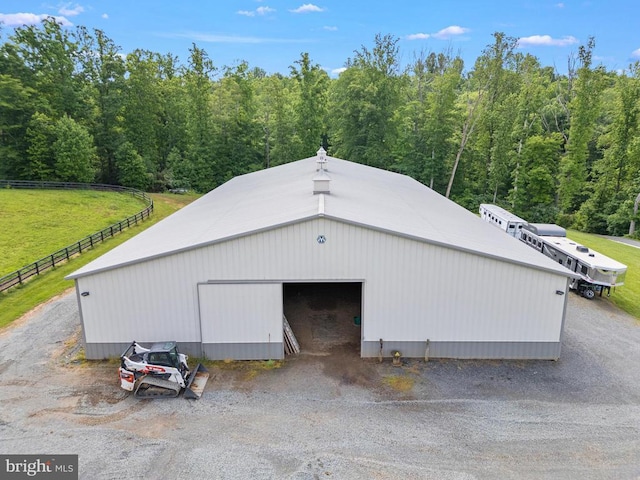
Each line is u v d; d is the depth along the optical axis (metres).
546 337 14.74
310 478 9.42
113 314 14.41
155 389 12.46
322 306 19.69
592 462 10.01
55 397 12.45
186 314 14.51
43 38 46.69
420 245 14.04
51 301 19.47
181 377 12.57
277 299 14.42
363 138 49.44
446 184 52.06
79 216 35.59
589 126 44.56
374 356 14.99
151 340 14.70
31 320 17.55
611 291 22.61
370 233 13.96
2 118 43.88
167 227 19.17
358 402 12.33
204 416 11.63
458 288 14.38
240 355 14.81
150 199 44.00
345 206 16.23
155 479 9.34
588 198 48.78
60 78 48.12
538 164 48.47
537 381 13.55
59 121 45.03
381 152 48.31
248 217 16.64
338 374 13.87
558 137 50.25
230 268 14.20
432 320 14.65
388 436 10.85
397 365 14.43
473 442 10.66
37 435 10.80
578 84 44.47
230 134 55.62
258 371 14.05
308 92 53.94
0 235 29.66
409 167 51.25
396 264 14.22
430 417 11.64
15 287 20.84
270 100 58.19
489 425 11.33
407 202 21.91
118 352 14.72
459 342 14.81
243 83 56.06
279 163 55.34
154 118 54.72
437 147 49.94
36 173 45.44
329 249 14.10
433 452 10.30
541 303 14.46
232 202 22.31
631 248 35.06
